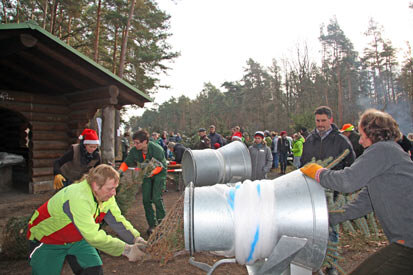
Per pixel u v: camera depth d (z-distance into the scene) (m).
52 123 8.98
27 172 10.32
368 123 2.00
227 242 1.85
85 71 7.33
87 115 8.41
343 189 1.83
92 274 2.30
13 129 11.23
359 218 2.26
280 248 1.74
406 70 40.00
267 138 14.73
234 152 4.22
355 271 1.91
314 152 3.71
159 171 4.63
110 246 2.25
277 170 13.32
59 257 2.32
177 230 2.20
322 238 1.77
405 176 1.82
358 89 54.84
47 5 19.52
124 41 19.12
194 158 4.01
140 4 20.12
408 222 1.79
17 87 8.88
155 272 3.60
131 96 8.08
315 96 43.88
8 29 6.02
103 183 2.17
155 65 23.45
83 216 2.14
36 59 7.28
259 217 1.81
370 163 1.84
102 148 7.84
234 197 1.89
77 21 23.52
